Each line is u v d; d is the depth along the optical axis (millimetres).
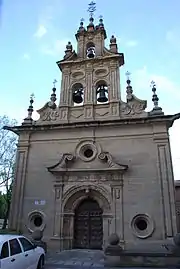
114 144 17375
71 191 16641
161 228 14531
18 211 16797
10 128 19297
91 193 16516
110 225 15352
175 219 14469
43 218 16359
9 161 30125
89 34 22656
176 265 11375
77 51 22203
